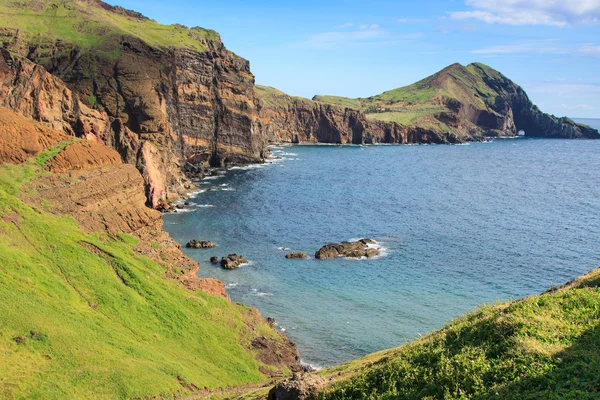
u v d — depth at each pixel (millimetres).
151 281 53812
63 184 57812
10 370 33125
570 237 107000
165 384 38906
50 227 50844
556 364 22453
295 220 121438
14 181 53938
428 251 97125
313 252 96375
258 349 53562
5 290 39375
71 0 181875
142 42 162500
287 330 64125
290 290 77312
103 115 122750
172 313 50312
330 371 38031
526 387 21453
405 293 76062
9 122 58062
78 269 48344
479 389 22250
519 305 29672
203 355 47656
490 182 190250
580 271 84875
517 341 24594
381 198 152750
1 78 97750
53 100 108375
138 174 70250
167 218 118875
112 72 155250
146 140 136375
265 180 180625
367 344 60906
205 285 61562
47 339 37125
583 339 24078
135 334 45031
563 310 27766
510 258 92375
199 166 186125
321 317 68188
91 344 39375
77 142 64312
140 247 61188
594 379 20672
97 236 56906
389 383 25703
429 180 193500
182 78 179875
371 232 111500
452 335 28531
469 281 80875
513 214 131000
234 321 56188
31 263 44906
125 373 37656
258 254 94562
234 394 40969
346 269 86812
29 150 58219
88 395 34375
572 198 155875
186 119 183000
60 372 35281
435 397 22938
